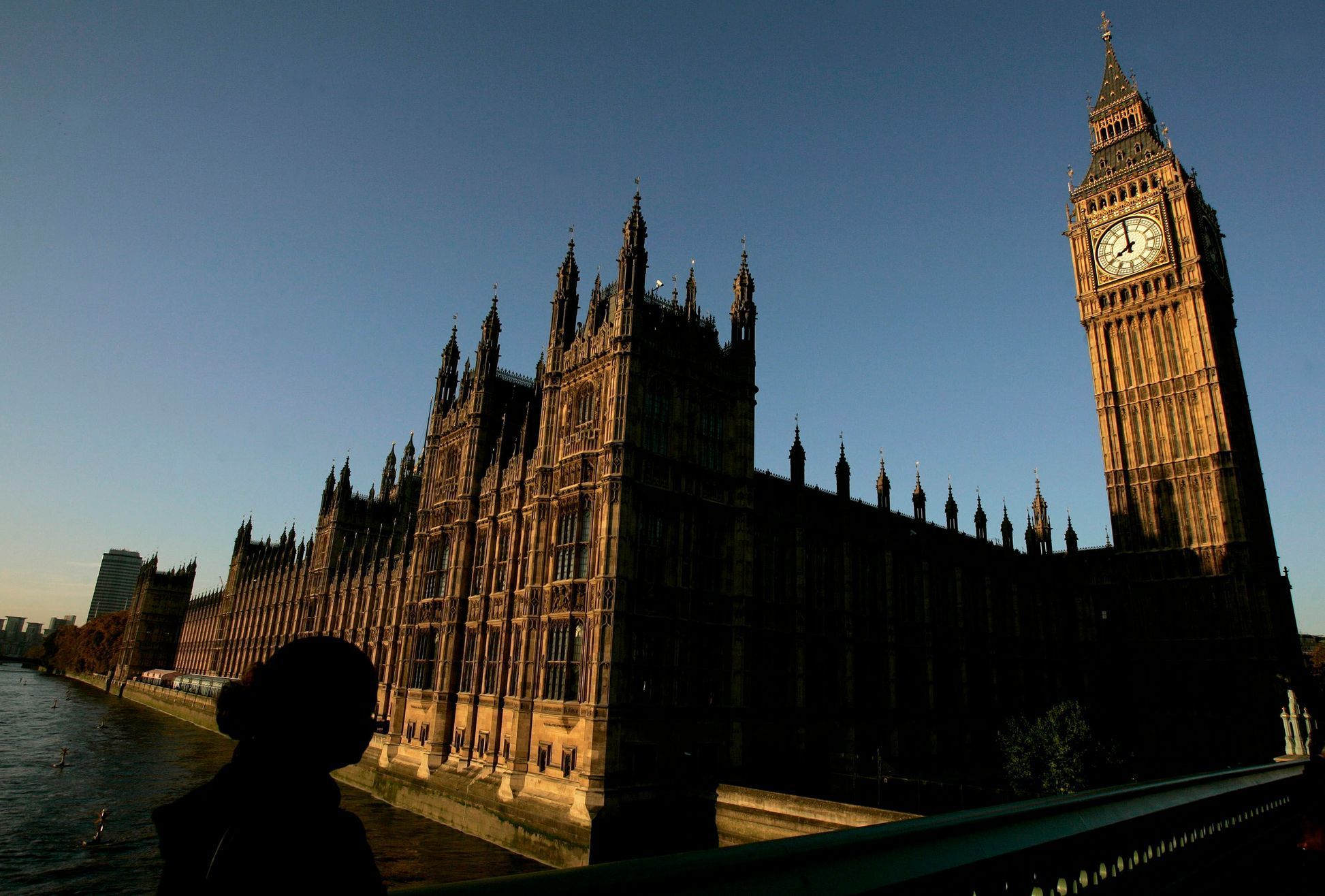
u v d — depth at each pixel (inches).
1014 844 252.1
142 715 5536.4
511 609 2175.2
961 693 2684.5
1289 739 1273.4
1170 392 3479.3
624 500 1818.4
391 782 2472.9
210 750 3841.0
